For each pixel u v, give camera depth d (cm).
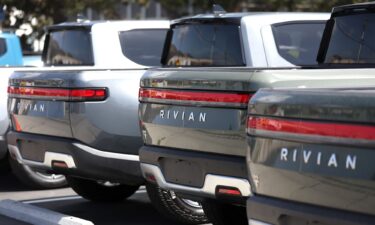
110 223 1405
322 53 1242
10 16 3762
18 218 1405
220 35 1438
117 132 1299
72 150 1288
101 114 1289
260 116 820
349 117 717
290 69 1021
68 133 1302
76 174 1332
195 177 1046
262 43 1391
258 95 835
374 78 1070
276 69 1009
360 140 705
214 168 1009
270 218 805
